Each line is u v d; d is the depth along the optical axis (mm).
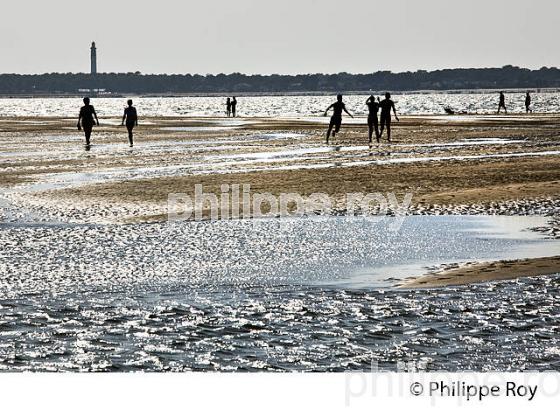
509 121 174250
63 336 28594
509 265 39438
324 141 120312
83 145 118125
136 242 46281
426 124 165250
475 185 68000
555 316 30547
